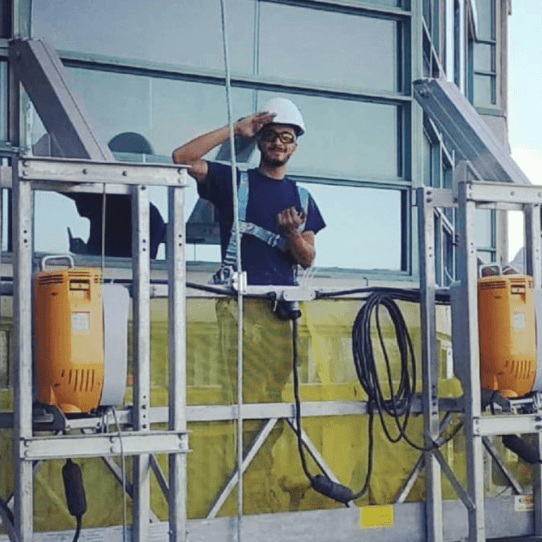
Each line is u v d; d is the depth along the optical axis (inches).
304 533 264.8
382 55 343.3
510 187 267.4
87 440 229.6
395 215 340.8
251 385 264.2
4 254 277.7
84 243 290.7
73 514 234.8
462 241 264.2
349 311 274.5
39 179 228.1
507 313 263.4
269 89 327.3
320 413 268.7
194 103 317.4
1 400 243.9
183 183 238.1
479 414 261.9
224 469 260.7
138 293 237.3
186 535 246.7
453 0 433.1
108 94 307.7
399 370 278.8
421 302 272.5
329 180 331.6
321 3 334.3
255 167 319.0
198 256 310.3
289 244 292.5
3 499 239.8
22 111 292.8
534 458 276.8
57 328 229.6
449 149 420.2
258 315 265.6
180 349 238.5
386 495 275.4
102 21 307.7
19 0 296.8
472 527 261.1
